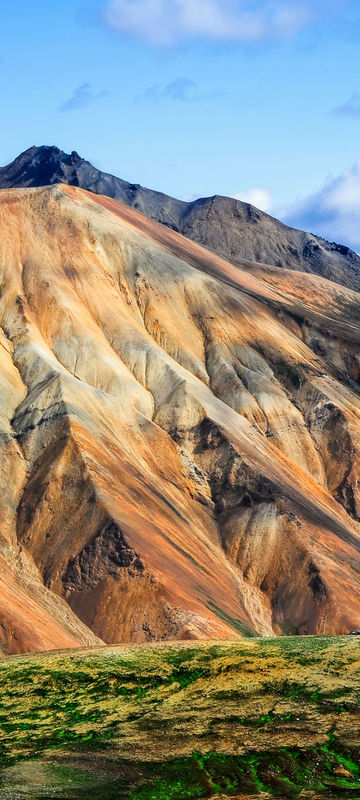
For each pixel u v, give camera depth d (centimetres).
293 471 15712
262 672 5819
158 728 5169
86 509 12188
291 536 13538
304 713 5234
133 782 4553
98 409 14312
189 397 15612
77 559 11650
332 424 16900
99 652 6488
